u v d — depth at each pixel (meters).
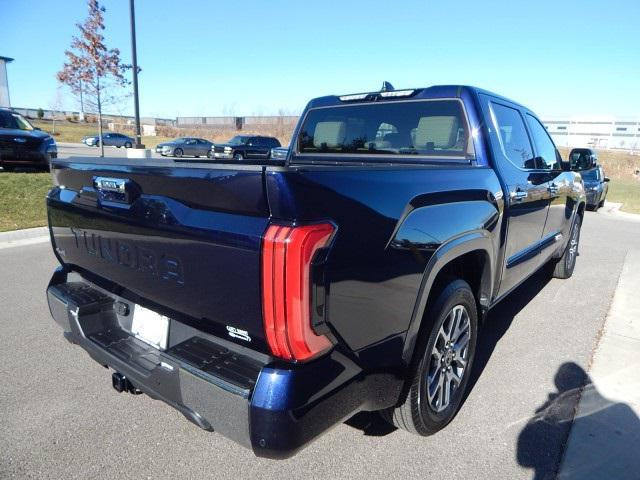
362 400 2.03
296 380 1.72
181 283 1.99
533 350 3.93
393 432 2.78
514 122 3.84
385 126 3.79
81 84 17.17
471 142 3.28
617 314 4.81
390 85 4.07
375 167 2.06
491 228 2.98
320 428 1.81
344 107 4.06
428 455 2.58
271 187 1.61
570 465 2.51
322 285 1.69
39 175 11.69
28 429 2.75
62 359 3.62
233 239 1.71
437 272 2.39
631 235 10.01
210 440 2.69
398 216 2.07
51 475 2.38
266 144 25.95
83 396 3.11
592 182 14.07
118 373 2.40
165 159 2.79
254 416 1.71
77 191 2.57
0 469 2.41
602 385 3.35
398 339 2.19
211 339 2.06
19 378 3.33
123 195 2.18
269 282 1.64
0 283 5.43
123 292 2.44
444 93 3.44
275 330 1.68
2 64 44.22
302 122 4.43
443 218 2.42
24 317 4.43
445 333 2.73
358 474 2.43
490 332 4.31
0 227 8.02
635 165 34.69
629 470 2.48
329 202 1.73
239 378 1.82
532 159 4.06
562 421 2.91
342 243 1.76
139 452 2.57
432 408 2.66
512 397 3.19
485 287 3.13
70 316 2.55
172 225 1.94
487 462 2.53
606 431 2.81
